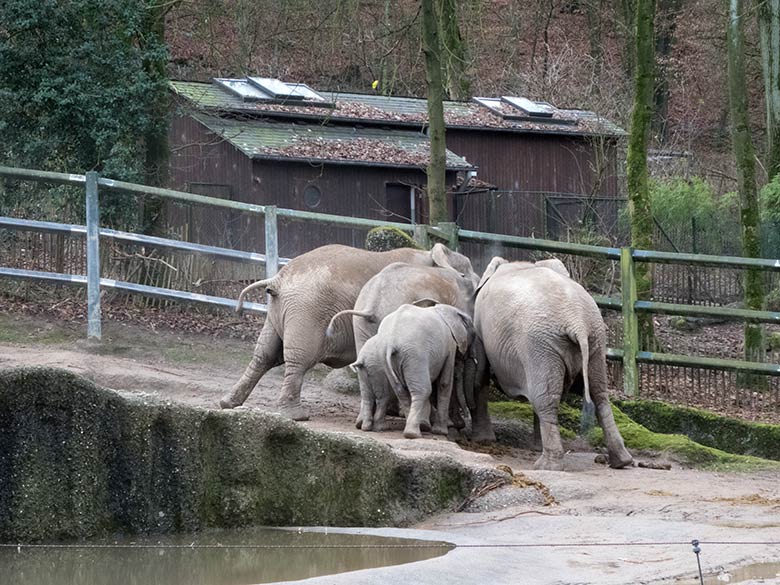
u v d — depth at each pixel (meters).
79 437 11.75
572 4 71.25
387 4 43.72
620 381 22.97
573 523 12.66
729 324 30.53
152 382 19.77
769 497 14.98
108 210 26.78
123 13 29.50
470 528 12.91
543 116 47.00
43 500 11.58
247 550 11.32
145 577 9.88
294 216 23.55
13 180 26.38
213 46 39.66
